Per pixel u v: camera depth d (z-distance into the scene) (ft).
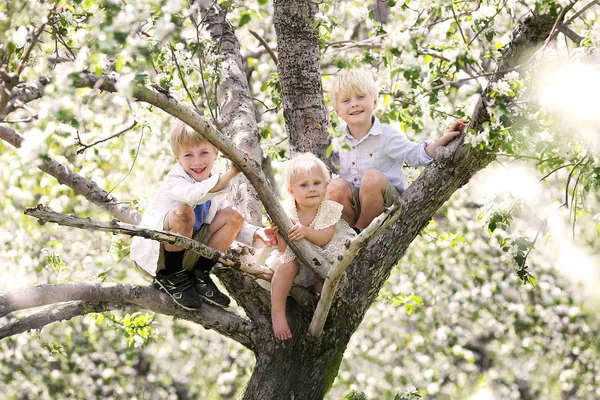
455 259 43.96
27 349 45.27
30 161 13.79
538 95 16.49
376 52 26.32
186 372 54.70
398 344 47.85
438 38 27.02
